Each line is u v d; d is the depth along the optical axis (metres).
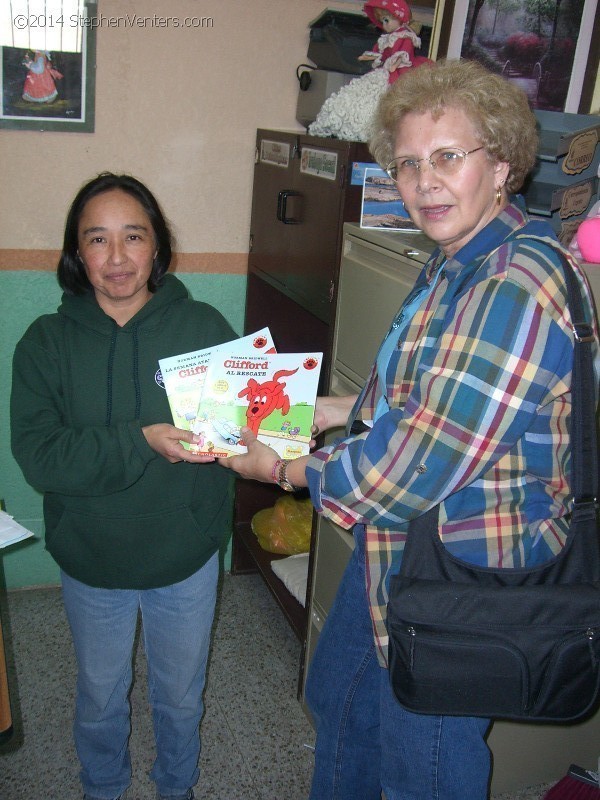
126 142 2.30
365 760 1.45
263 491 2.76
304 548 2.58
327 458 1.16
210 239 2.49
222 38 2.28
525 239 1.06
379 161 1.25
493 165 1.11
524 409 0.99
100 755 1.68
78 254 1.47
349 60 2.08
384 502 1.06
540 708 1.09
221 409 1.40
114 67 2.21
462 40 1.82
